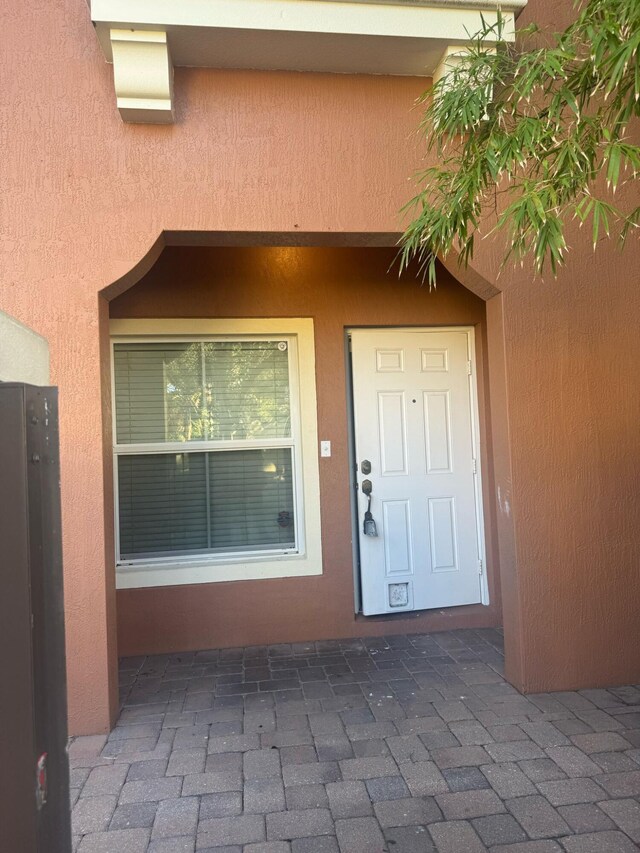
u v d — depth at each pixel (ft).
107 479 10.39
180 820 7.68
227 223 10.53
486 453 15.34
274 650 13.83
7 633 3.78
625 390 11.69
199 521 14.69
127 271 10.25
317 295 14.70
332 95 10.85
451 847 7.07
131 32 9.62
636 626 11.53
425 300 15.12
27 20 10.18
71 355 10.06
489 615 15.10
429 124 9.82
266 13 9.74
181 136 10.46
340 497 14.60
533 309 11.45
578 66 7.94
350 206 10.82
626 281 11.75
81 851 7.13
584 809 7.70
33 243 10.05
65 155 10.18
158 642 13.79
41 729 3.92
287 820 7.63
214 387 14.78
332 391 14.70
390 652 13.52
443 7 10.16
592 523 11.46
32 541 3.93
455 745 9.36
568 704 10.73
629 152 5.98
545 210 6.43
